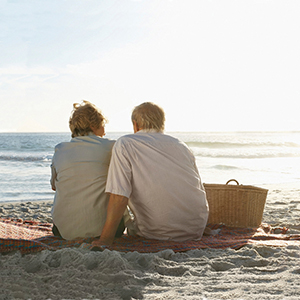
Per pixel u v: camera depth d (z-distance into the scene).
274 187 9.34
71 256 2.35
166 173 2.84
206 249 2.71
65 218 2.89
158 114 3.01
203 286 1.96
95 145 2.98
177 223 2.90
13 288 1.93
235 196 3.75
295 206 6.09
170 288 1.94
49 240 2.83
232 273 2.20
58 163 2.93
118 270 2.16
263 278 2.09
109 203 2.74
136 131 3.11
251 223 3.73
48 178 11.05
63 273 2.12
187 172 2.91
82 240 2.78
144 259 2.40
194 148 27.42
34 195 8.07
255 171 13.24
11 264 2.29
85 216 2.86
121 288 1.93
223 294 1.85
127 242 2.87
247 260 2.42
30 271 2.22
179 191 2.86
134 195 2.87
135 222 3.05
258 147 29.45
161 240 2.93
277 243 2.85
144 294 1.87
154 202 2.83
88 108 3.14
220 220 3.80
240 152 23.12
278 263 2.36
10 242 2.49
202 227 3.04
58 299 1.81
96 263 2.28
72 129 3.19
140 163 2.80
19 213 5.52
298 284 1.99
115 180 2.73
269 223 4.49
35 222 3.81
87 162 2.90
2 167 14.79
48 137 55.56
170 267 2.26
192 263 2.38
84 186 2.87
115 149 2.82
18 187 9.23
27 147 30.38
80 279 2.04
